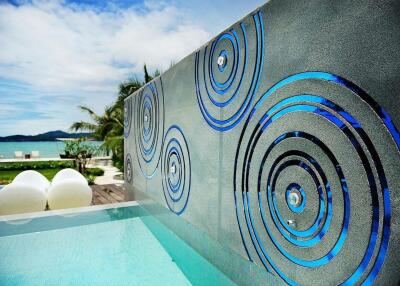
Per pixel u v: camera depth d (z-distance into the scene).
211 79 2.71
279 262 1.91
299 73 1.73
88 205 4.92
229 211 2.44
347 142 1.45
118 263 3.07
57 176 5.04
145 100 4.76
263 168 2.04
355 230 1.42
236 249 2.34
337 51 1.48
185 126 3.28
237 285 2.37
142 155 4.96
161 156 4.05
